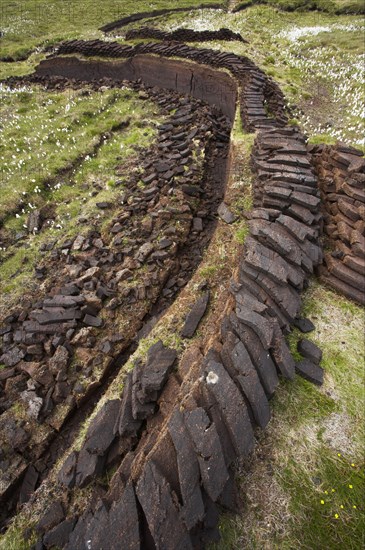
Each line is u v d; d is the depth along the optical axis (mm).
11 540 4492
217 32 20562
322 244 6891
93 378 7035
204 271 7242
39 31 32781
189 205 10609
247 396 4133
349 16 29250
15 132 16562
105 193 12039
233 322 4836
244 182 8953
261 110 12133
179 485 3594
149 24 31547
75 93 19594
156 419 4723
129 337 7891
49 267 9805
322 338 5543
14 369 7387
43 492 4945
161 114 16703
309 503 3984
